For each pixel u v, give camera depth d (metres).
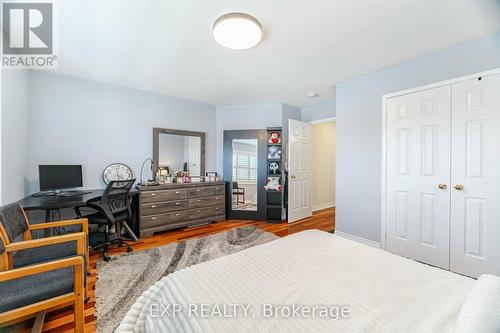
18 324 1.42
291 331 0.68
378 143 2.72
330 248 1.33
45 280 1.22
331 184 5.49
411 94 2.43
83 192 2.84
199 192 3.76
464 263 2.07
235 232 3.41
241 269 1.06
